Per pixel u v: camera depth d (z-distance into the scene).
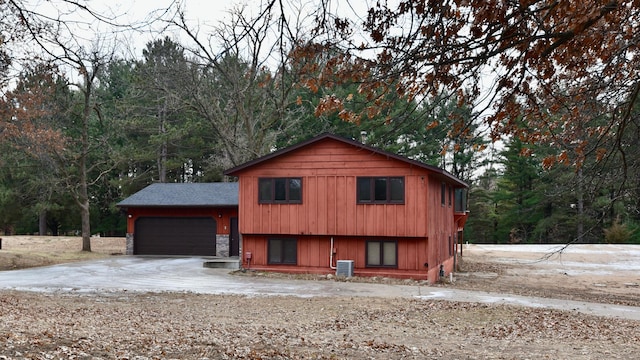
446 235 28.44
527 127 7.45
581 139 8.02
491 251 43.16
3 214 52.44
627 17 6.08
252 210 25.56
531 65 5.54
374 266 24.30
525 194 55.50
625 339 12.30
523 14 5.04
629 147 8.17
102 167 53.16
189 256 35.22
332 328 12.98
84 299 17.61
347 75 5.50
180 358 8.41
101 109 48.56
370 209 24.06
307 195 24.91
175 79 33.53
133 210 36.25
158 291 19.91
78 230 63.78
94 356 7.99
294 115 38.38
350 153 24.42
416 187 23.55
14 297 17.14
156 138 48.72
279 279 23.58
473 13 5.17
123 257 34.28
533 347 11.16
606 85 6.96
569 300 19.58
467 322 14.26
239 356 8.80
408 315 15.14
